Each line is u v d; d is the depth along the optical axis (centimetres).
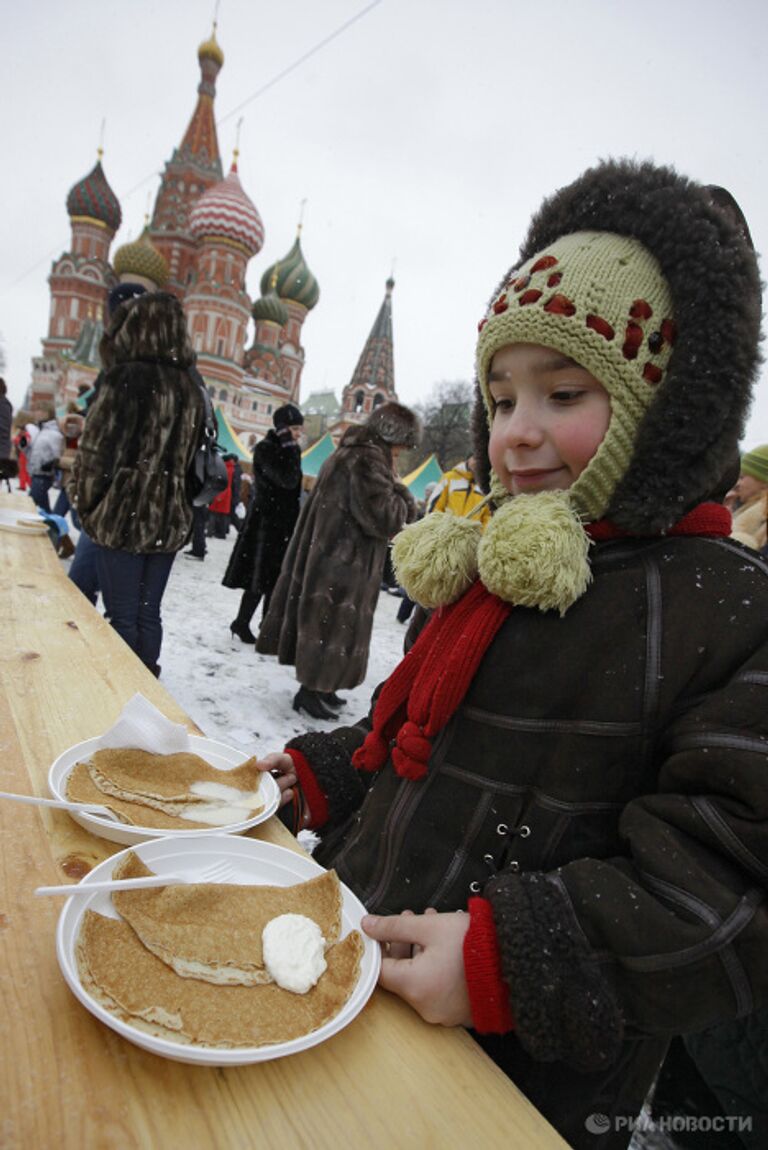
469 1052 59
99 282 4519
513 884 63
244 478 1329
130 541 269
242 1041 53
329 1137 48
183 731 99
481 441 107
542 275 78
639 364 73
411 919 67
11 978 56
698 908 58
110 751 94
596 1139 75
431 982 61
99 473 262
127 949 59
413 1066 56
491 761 77
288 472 430
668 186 77
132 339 261
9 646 141
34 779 90
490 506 103
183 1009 54
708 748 62
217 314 3638
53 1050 50
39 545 284
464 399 3531
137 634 289
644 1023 59
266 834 89
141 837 79
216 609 541
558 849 72
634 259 76
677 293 73
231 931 64
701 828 61
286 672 407
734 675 67
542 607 73
